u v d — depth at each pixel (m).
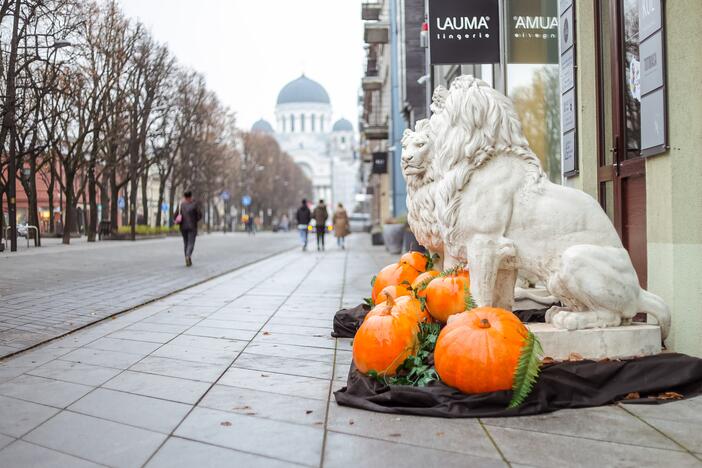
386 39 29.03
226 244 31.09
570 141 6.52
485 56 7.82
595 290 3.75
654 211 4.36
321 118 167.12
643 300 3.92
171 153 44.81
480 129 4.04
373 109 37.03
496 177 4.01
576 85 6.34
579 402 3.34
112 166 32.25
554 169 7.72
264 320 6.55
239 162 68.69
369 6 34.03
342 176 158.00
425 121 4.99
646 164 4.46
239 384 3.90
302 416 3.23
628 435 2.90
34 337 5.46
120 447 2.80
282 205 98.00
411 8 18.75
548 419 3.14
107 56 26.91
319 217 23.12
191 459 2.65
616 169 5.44
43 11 18.67
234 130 55.44
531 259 3.98
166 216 57.38
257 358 4.67
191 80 38.81
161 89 33.06
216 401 3.53
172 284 10.27
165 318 6.71
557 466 2.55
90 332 5.84
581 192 4.04
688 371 3.56
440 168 4.20
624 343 3.76
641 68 4.42
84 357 4.72
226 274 12.73
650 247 4.41
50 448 2.80
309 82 168.88
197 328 6.05
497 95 4.12
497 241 3.97
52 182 38.88
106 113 28.22
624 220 5.37
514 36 7.81
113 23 26.70
